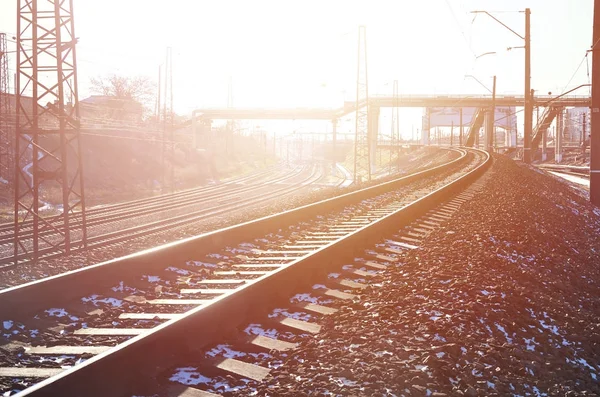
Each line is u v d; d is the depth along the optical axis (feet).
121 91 295.07
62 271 43.01
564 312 26.35
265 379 15.65
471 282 26.45
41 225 88.43
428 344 18.48
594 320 26.61
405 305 22.59
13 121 149.69
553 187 109.50
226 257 33.12
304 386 15.03
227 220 61.52
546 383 17.19
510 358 18.24
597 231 66.54
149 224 86.99
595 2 80.94
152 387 14.94
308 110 296.71
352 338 18.75
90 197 149.28
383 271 29.78
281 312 21.86
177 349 16.97
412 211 49.62
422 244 37.32
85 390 14.08
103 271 25.50
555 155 340.18
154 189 182.80
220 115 297.53
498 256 33.58
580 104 273.13
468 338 19.17
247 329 19.81
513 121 369.50
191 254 32.22
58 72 61.98
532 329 22.30
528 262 35.78
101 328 20.11
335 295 24.45
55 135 177.78
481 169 111.86
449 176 104.83
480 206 58.23
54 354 17.48
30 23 61.46
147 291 25.29
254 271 28.99
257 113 297.94
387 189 80.84
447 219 49.26
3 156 153.38
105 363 14.62
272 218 43.47
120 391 14.79
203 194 156.76
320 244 36.78
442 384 15.83
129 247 51.98
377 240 38.14
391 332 19.48
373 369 16.07
